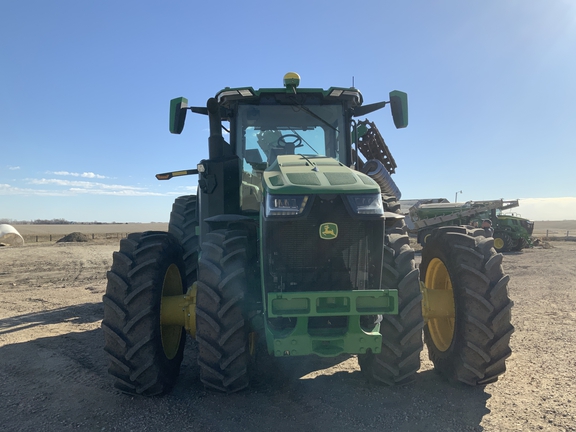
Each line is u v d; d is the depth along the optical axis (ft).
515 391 12.53
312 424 10.64
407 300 12.10
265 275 11.32
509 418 10.82
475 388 12.81
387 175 23.49
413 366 12.20
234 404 11.91
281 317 11.27
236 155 15.55
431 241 15.02
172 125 16.30
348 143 16.35
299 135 16.22
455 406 11.56
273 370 14.62
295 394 12.52
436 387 12.92
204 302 11.84
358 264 11.44
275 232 11.20
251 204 15.80
